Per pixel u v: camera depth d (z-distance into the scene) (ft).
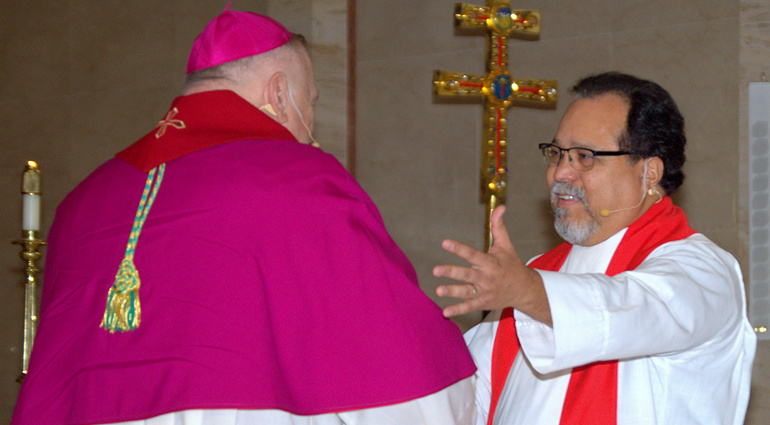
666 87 15.11
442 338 5.84
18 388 17.90
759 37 14.34
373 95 17.40
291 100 6.62
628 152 6.69
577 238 6.98
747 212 14.10
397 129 17.25
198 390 5.34
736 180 14.26
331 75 17.11
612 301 5.39
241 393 5.34
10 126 18.94
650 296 5.57
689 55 14.93
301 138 6.72
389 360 5.52
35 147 18.67
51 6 18.90
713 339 6.23
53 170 18.48
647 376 6.29
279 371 5.48
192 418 5.49
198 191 5.71
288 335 5.49
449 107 17.01
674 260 6.14
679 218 6.94
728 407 6.30
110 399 5.49
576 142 6.81
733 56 14.52
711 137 14.57
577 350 5.26
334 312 5.55
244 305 5.49
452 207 16.84
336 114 17.12
